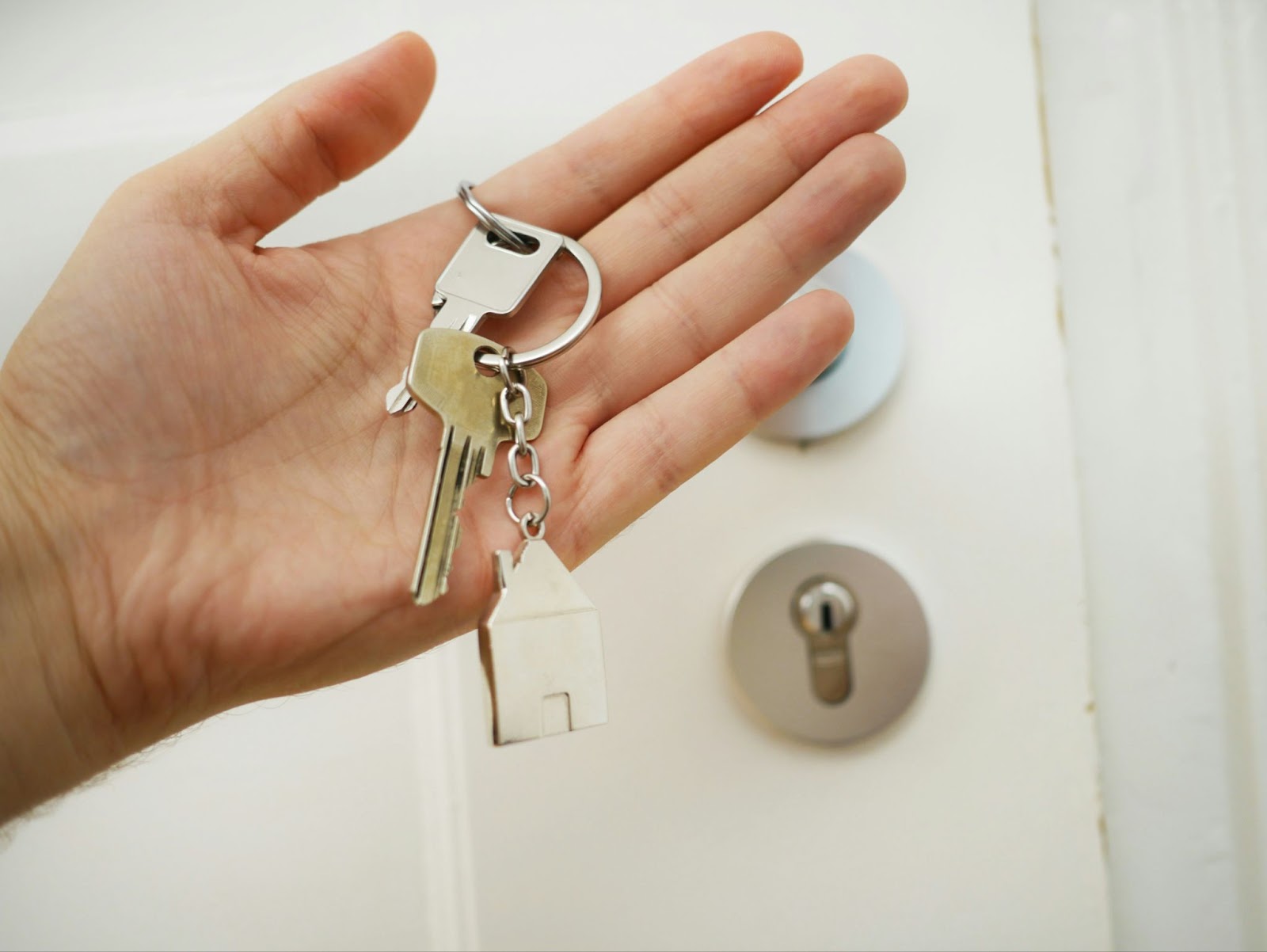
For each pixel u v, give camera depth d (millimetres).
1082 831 844
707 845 843
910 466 868
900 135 890
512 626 602
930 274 880
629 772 844
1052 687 852
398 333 723
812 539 854
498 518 686
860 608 840
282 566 641
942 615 859
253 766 843
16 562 617
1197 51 852
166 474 634
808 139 758
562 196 771
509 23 904
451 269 716
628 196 781
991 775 850
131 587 628
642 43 903
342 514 663
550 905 837
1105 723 895
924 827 847
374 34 906
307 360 682
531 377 695
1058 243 903
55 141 897
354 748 847
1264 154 817
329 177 694
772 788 847
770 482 864
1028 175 884
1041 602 858
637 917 837
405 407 653
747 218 770
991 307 878
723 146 765
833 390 853
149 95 905
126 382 624
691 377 712
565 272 764
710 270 746
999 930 842
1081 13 917
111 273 625
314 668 663
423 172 892
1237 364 830
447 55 902
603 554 854
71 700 636
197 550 635
